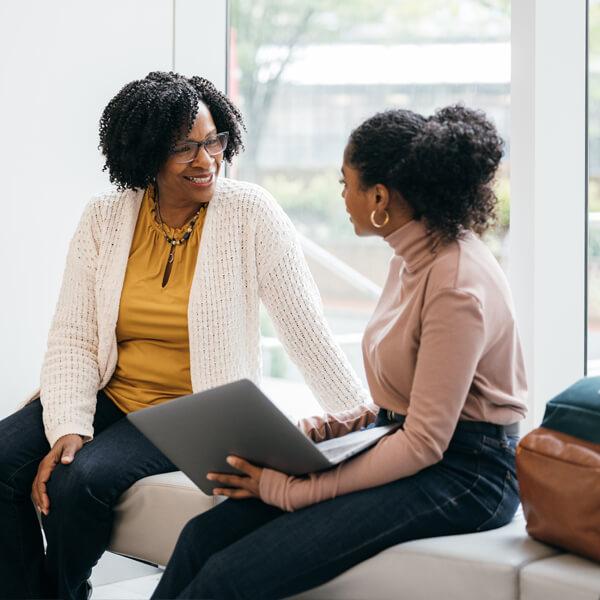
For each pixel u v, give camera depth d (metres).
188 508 2.29
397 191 1.97
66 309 2.61
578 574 1.74
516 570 1.78
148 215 2.61
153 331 2.54
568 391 1.92
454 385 1.86
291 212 4.00
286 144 3.95
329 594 1.94
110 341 2.55
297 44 3.87
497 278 1.96
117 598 2.78
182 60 3.42
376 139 1.98
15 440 2.46
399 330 1.97
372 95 3.73
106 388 2.63
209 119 2.54
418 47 3.56
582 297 2.76
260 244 2.53
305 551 1.87
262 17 3.87
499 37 3.35
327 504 1.92
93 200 2.64
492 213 2.01
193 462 2.05
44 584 2.48
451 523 1.94
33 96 3.19
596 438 1.82
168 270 2.55
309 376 2.59
